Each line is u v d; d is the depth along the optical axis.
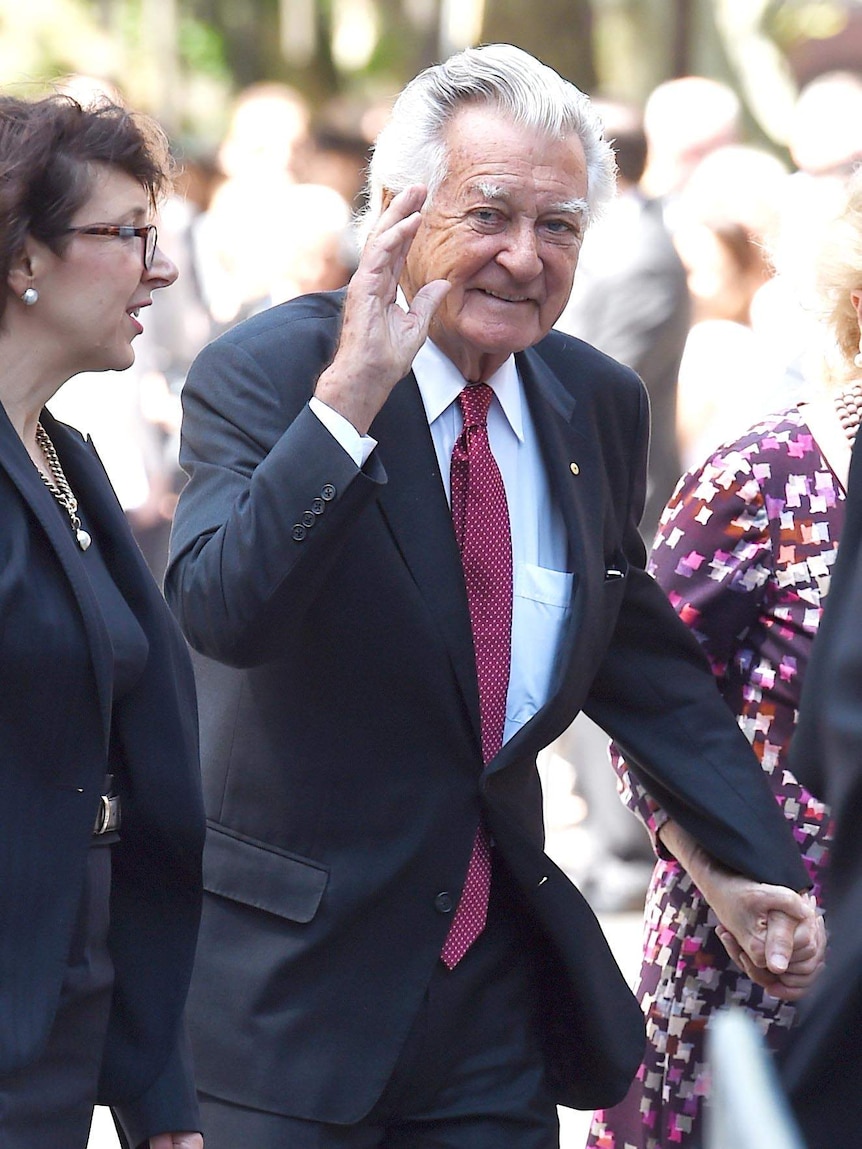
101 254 8.05
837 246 10.78
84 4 41.44
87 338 8.14
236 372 9.44
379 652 9.30
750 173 23.16
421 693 9.35
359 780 9.38
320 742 9.38
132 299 8.22
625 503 10.39
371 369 8.74
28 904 7.90
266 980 9.39
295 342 9.54
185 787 8.61
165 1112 8.66
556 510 9.95
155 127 8.39
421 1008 9.48
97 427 21.11
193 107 43.09
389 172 9.47
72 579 7.96
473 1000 9.70
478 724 9.45
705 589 10.90
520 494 9.87
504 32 43.38
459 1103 9.67
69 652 7.93
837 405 10.91
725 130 24.95
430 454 9.52
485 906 9.66
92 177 8.01
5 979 7.83
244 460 9.24
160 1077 8.69
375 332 8.79
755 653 11.00
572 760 22.03
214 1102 9.48
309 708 9.37
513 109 9.23
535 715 9.54
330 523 8.66
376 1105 9.46
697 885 10.58
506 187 9.14
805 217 22.02
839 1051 7.23
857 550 8.20
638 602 10.41
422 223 9.37
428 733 9.40
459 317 9.34
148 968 8.71
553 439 9.94
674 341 22.27
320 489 8.64
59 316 8.09
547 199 9.21
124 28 42.03
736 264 22.88
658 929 11.19
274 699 9.41
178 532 9.20
